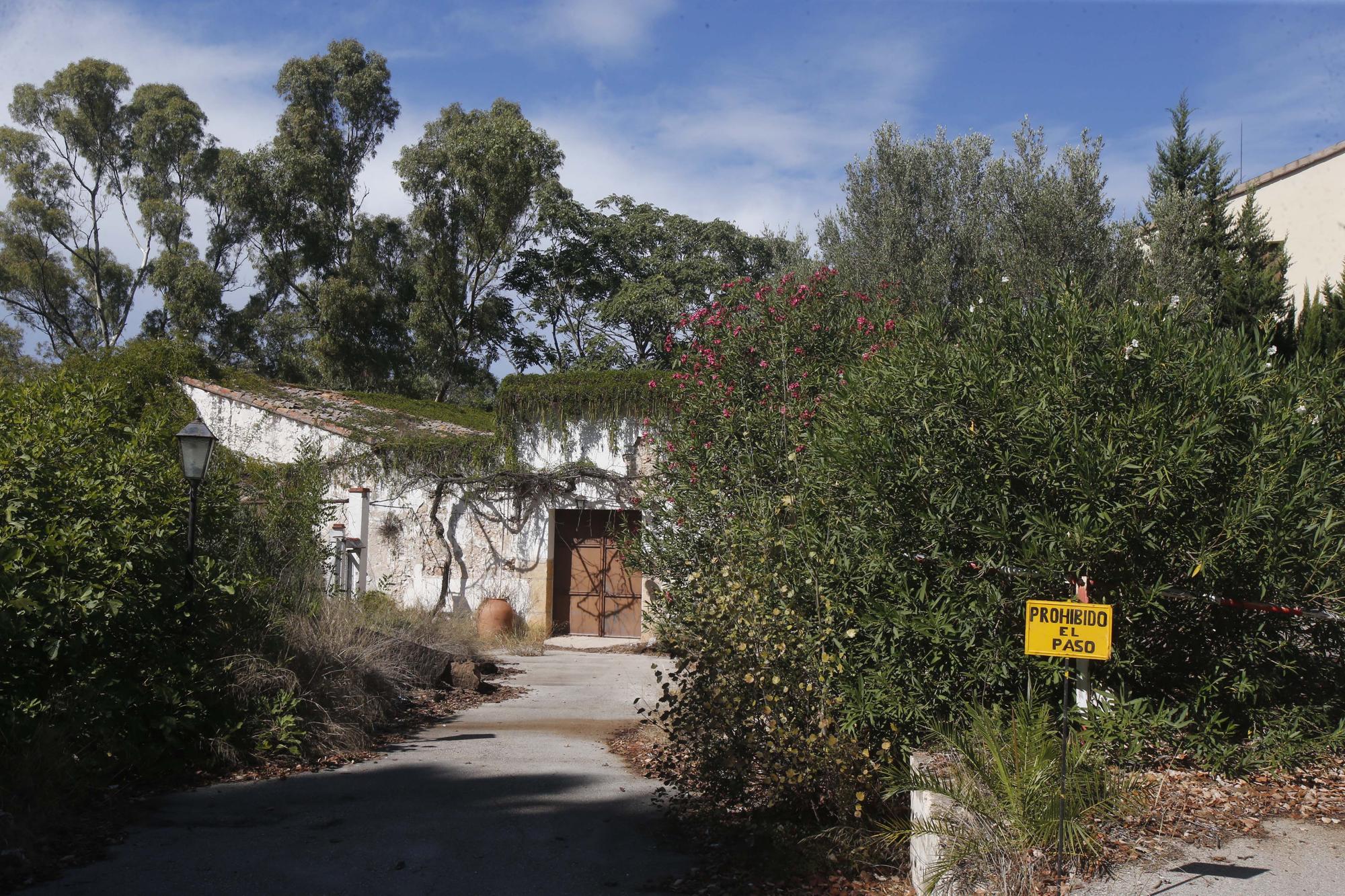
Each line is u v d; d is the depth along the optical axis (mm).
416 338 35062
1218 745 5750
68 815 6234
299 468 13281
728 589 6363
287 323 36906
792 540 6477
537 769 7945
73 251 37812
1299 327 12586
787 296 10336
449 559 18219
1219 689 5859
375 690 9961
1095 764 5090
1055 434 5609
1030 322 6148
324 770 7879
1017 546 5715
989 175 16781
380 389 35625
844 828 5648
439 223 33625
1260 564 5516
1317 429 5750
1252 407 5746
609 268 32875
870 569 6039
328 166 35125
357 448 19188
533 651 15992
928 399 6035
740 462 9375
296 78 36406
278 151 35000
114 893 5102
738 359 10258
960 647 5934
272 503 11602
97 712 6852
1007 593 5801
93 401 8398
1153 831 5020
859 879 5277
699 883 5340
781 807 6117
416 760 8273
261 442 20484
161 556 7676
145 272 38906
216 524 8906
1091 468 5355
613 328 31031
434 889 5258
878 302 10055
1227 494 5598
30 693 6684
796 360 9711
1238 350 5949
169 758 7492
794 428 8945
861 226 17516
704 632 6480
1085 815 4816
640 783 7500
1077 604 4594
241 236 37594
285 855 5758
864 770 5699
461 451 18391
